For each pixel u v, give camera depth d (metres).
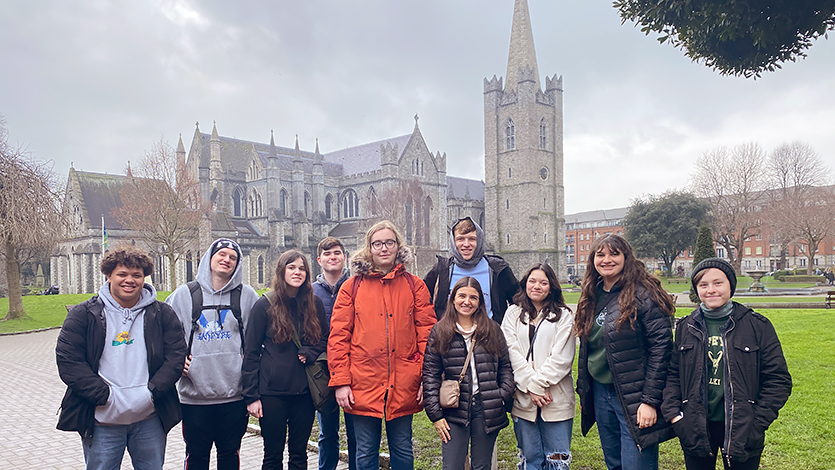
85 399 5.01
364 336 5.88
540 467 5.82
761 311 25.02
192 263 68.31
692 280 5.14
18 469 7.81
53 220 33.06
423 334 6.06
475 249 6.46
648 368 5.32
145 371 5.29
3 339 24.88
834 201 59.06
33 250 43.81
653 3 7.72
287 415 6.03
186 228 51.91
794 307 26.42
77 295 48.12
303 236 79.31
